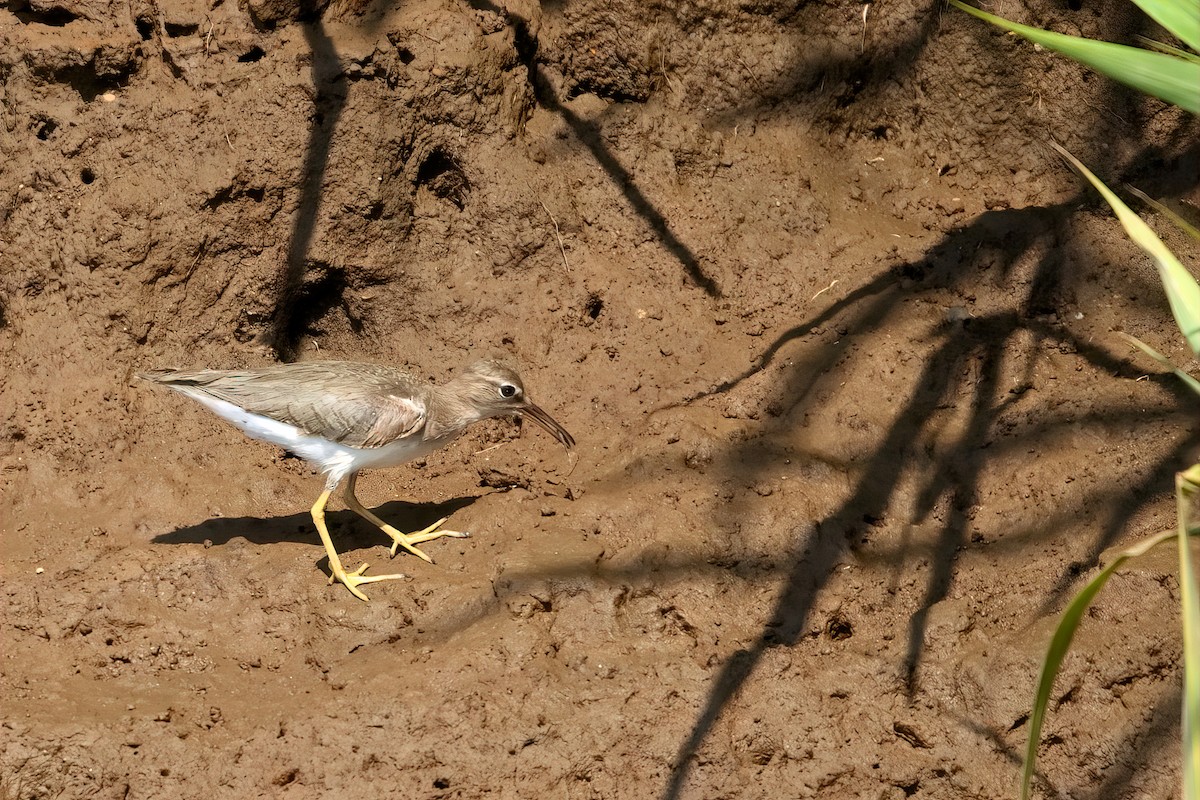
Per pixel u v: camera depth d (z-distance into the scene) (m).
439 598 10.53
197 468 12.28
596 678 10.05
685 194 13.89
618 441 12.23
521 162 13.52
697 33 13.90
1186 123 13.85
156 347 12.84
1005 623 10.90
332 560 10.75
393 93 13.08
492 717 9.70
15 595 10.56
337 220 13.10
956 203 14.21
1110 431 11.85
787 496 11.30
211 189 12.73
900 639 10.53
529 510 11.52
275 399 10.99
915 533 11.27
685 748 9.74
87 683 9.93
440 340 13.38
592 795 9.55
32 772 9.15
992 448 11.88
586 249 13.52
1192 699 5.68
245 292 13.05
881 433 11.99
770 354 12.81
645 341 13.06
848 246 13.71
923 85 14.38
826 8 14.04
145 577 10.78
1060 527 11.32
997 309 13.06
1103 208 13.65
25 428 12.23
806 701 10.05
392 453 11.34
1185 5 6.39
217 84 12.85
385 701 9.70
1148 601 10.53
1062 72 14.00
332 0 13.08
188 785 9.23
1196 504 11.13
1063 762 9.95
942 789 9.81
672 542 10.95
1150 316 12.98
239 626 10.53
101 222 12.64
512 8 13.45
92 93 12.99
